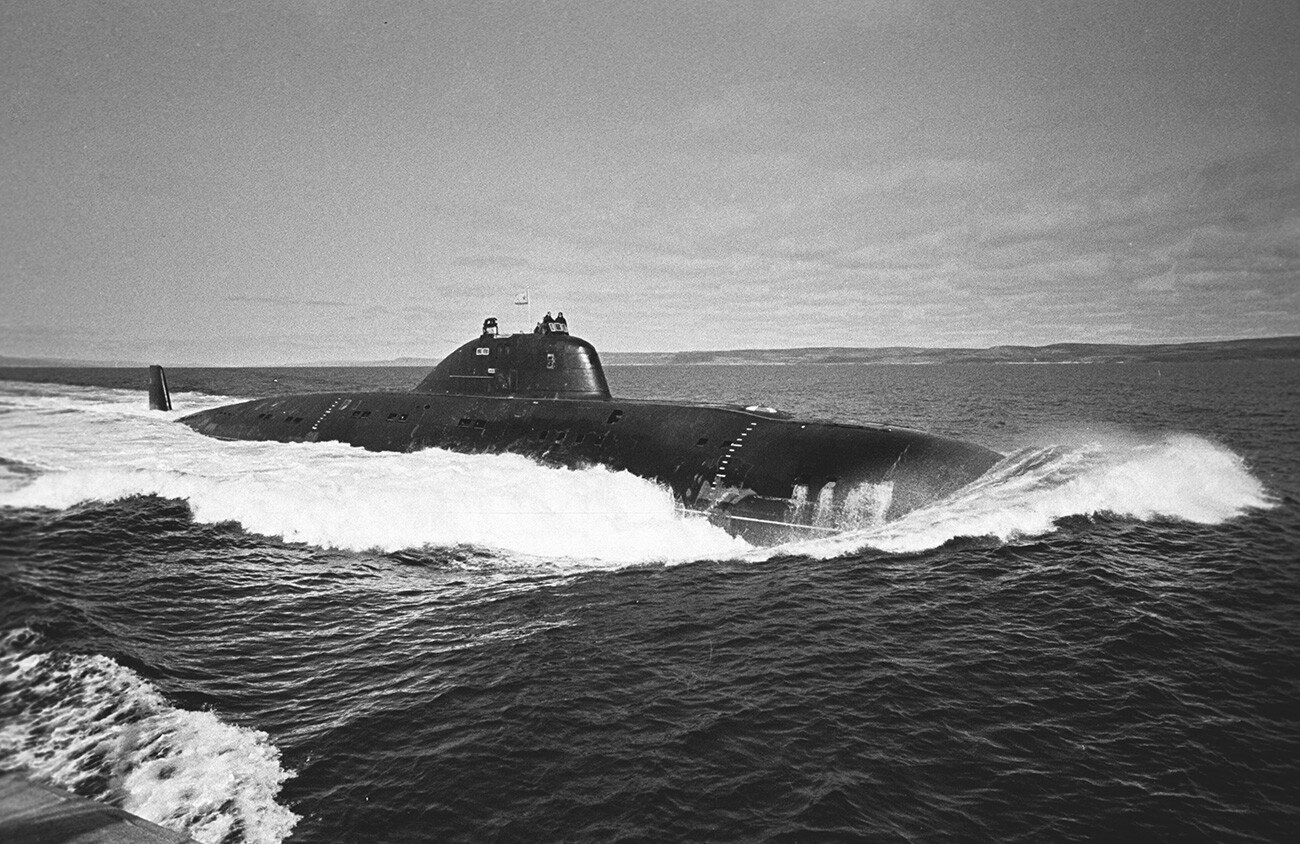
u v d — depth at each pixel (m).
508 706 9.47
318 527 16.92
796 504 17.03
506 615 12.48
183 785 7.74
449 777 7.96
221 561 15.13
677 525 17.08
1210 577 14.50
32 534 16.31
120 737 8.63
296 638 11.59
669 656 10.94
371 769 8.10
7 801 4.70
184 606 12.84
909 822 7.45
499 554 15.79
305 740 8.64
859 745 8.73
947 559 14.84
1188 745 8.93
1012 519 16.72
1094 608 12.80
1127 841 7.32
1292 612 12.80
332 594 13.46
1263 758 8.72
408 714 9.26
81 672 10.30
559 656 10.90
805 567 14.66
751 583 13.94
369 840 7.00
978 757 8.58
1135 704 9.82
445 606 12.91
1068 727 9.25
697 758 8.41
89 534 16.56
